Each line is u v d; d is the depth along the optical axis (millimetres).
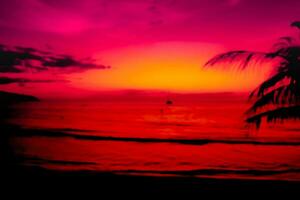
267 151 8844
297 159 8164
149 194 5016
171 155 9102
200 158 8633
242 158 8383
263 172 7277
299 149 8789
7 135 9398
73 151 9047
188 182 5613
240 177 6863
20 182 5398
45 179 5684
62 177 5914
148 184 5523
